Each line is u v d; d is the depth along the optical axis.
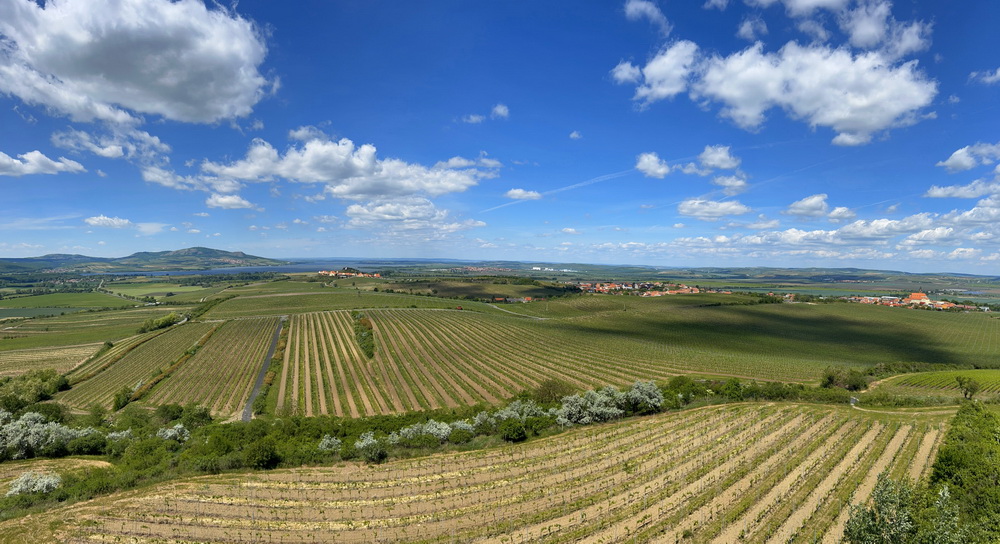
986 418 53.38
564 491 41.94
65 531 35.69
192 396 90.81
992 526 30.73
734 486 41.88
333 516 38.09
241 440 55.91
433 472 47.25
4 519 37.78
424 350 124.62
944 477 37.81
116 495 42.00
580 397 67.94
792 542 32.22
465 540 34.09
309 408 82.81
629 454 51.25
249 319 172.12
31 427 57.38
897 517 24.89
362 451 51.25
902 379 97.12
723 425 60.50
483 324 165.75
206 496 41.75
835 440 53.41
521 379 100.25
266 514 38.47
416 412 72.44
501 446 55.12
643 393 69.62
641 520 36.03
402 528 36.03
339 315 177.62
